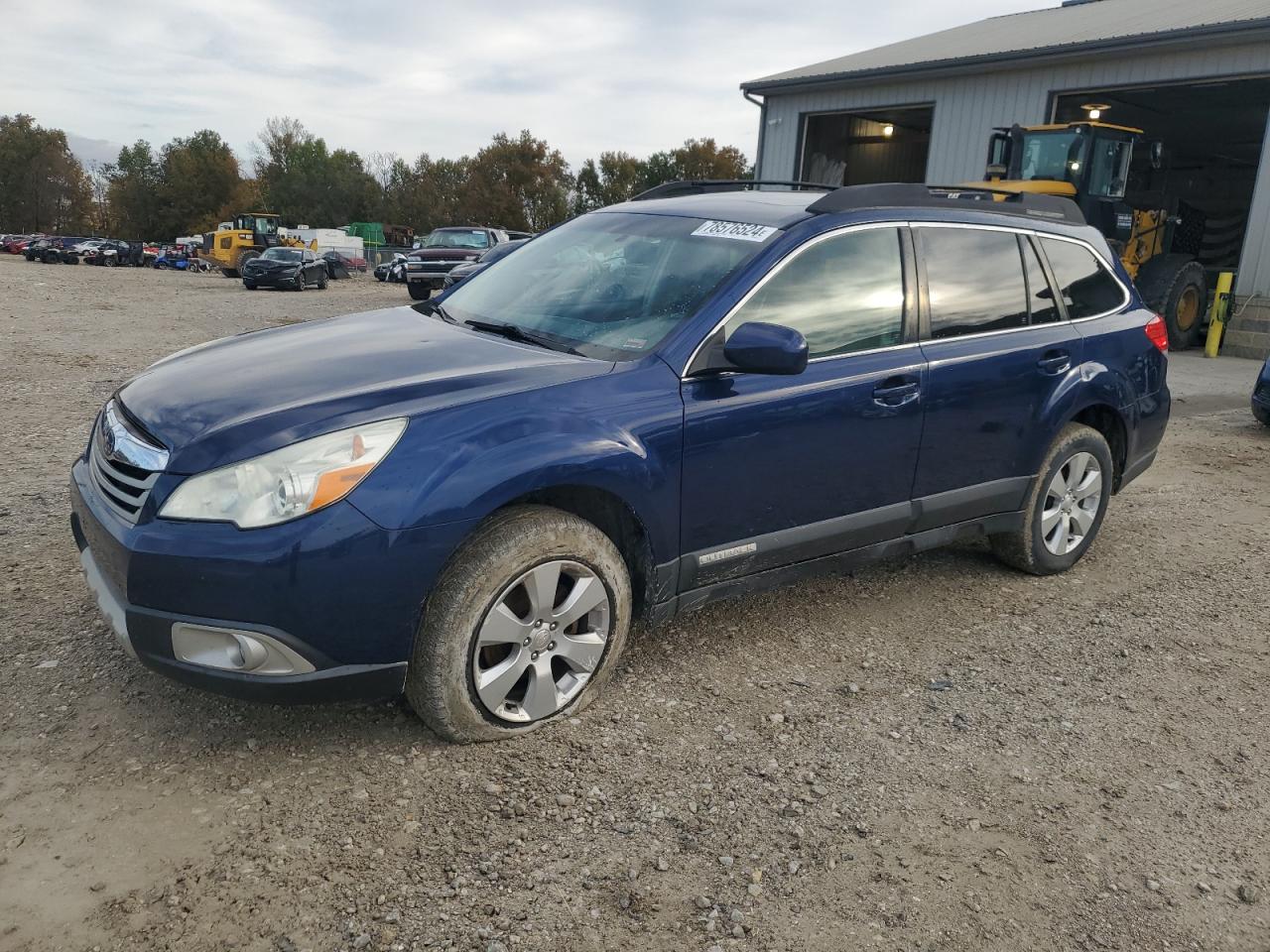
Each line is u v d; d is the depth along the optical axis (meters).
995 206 4.20
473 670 2.76
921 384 3.70
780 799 2.72
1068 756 3.06
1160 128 21.64
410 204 80.94
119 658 3.25
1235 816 2.79
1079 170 13.16
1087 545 4.70
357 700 2.67
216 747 2.80
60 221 96.31
